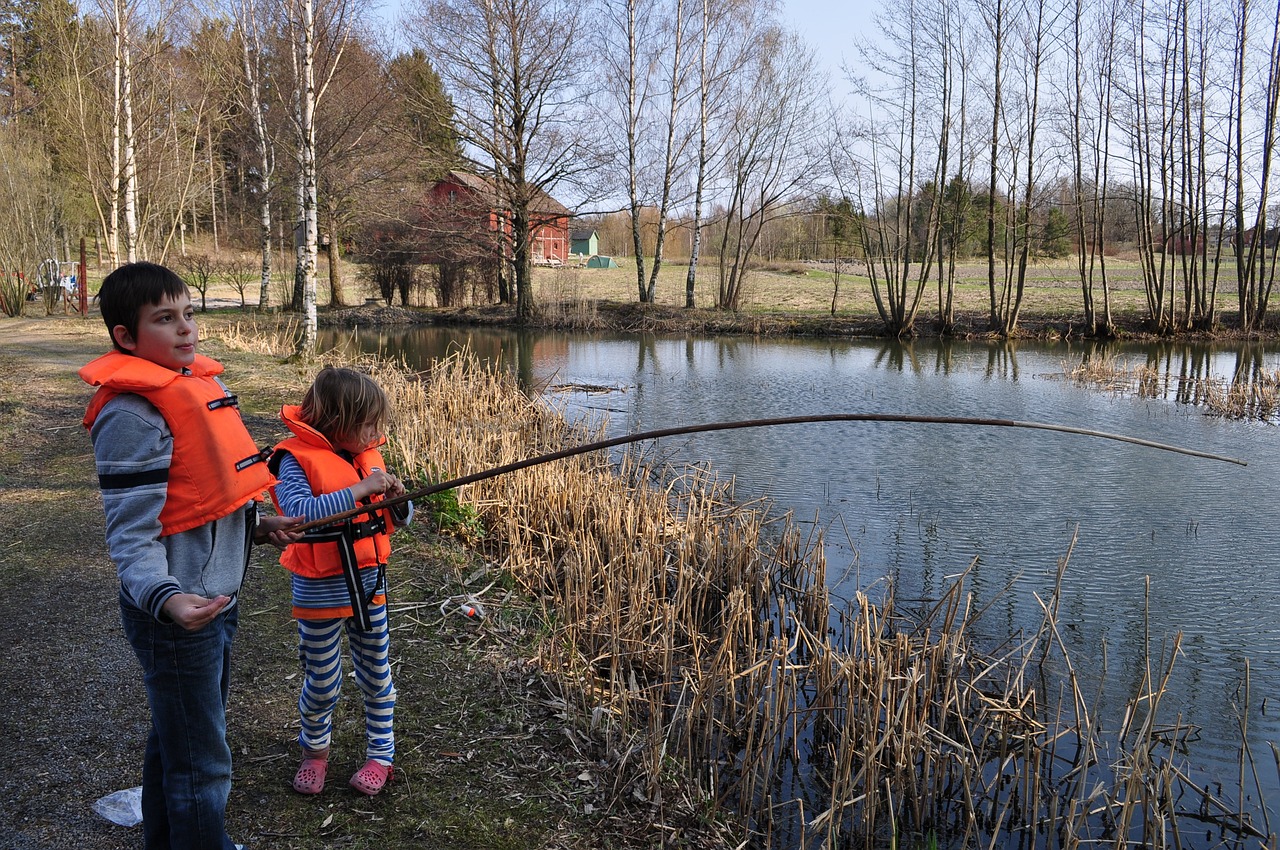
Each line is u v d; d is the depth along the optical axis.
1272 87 23.58
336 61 15.49
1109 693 5.02
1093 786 4.17
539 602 5.32
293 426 2.91
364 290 35.47
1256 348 23.09
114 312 2.22
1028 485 9.40
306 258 15.05
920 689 4.71
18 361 14.04
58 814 2.92
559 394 15.55
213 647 2.32
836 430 12.33
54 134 33.25
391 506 2.80
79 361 14.35
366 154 25.06
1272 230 26.61
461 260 31.69
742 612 5.26
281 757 3.34
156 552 2.15
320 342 23.20
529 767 3.44
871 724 3.93
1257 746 4.54
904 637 4.55
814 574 6.15
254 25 23.34
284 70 20.56
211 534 2.31
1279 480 9.62
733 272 31.19
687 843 3.22
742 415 13.66
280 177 28.14
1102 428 12.63
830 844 3.54
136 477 2.14
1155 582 6.69
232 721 3.56
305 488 2.81
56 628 4.34
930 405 14.65
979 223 28.34
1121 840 3.52
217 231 49.09
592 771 3.49
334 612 2.93
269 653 4.20
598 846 3.05
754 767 3.71
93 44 25.11
